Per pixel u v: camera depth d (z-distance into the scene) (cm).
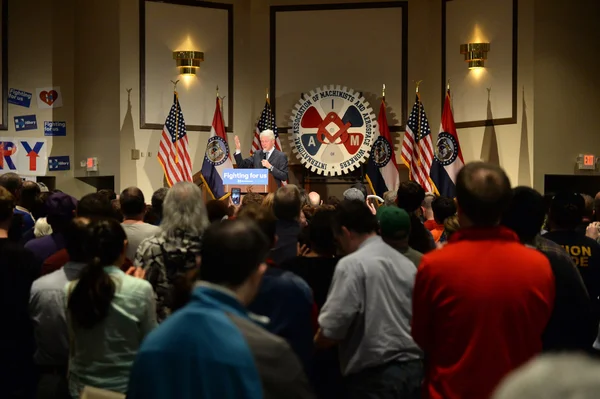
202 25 1264
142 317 320
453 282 269
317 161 1227
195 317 195
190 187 404
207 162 1193
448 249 277
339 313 343
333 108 1229
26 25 1262
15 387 372
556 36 1096
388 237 386
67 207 444
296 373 193
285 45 1294
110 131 1216
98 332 316
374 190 1192
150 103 1225
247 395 186
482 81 1160
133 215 491
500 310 265
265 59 1298
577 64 1106
